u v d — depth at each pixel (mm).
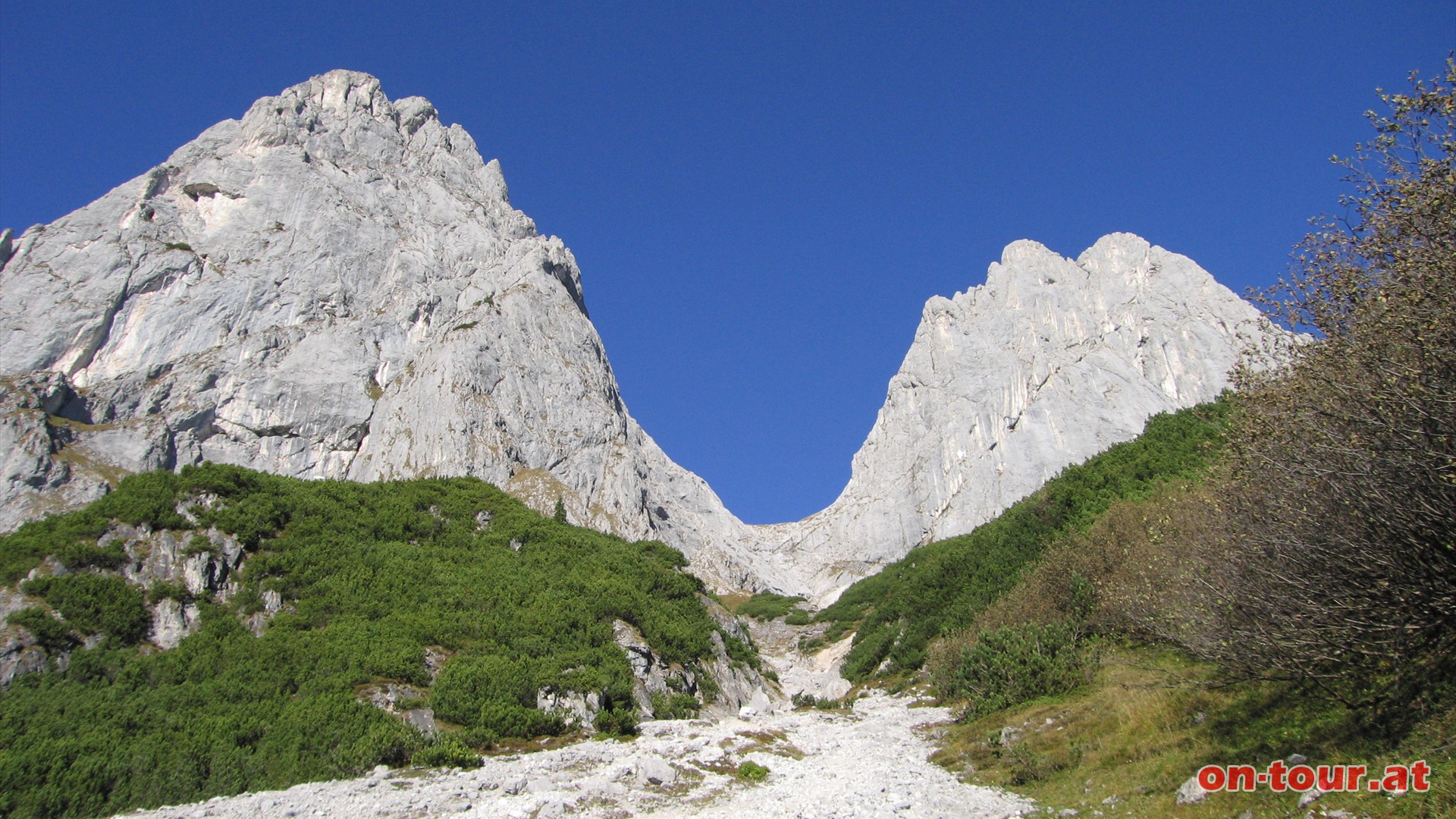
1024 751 19359
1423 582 11688
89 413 109812
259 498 37062
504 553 41656
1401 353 11359
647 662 33469
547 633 32375
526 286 134875
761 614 82000
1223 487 15312
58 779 19172
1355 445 11703
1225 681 15992
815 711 36281
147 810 18125
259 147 150375
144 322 123500
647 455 134000
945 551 61281
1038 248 155875
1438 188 11211
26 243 128875
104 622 27984
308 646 28109
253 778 20422
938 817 16406
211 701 24703
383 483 49781
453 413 110438
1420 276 11055
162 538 32219
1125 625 25328
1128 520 30125
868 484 145125
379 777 20234
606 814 17047
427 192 162000
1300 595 12836
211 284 129250
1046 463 122062
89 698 24344
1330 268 12883
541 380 122438
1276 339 13859
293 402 118312
